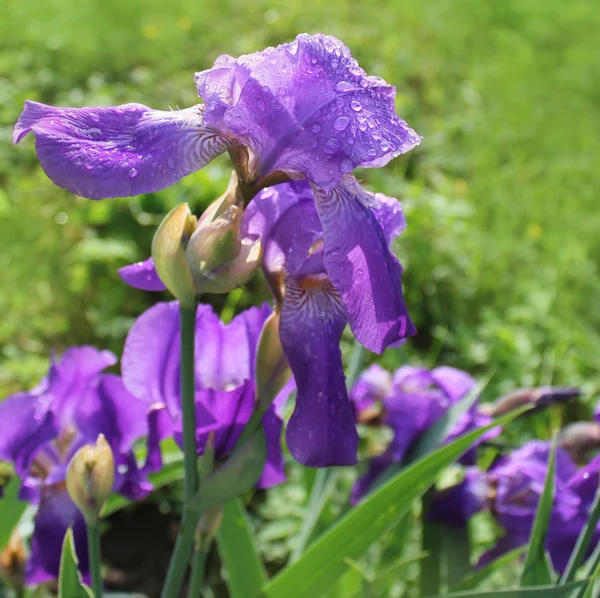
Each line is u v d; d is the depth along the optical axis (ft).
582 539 1.58
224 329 1.52
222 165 3.93
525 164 5.19
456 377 1.89
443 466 1.54
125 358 1.50
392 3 7.07
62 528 1.59
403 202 3.99
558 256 4.17
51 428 1.58
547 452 1.84
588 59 6.67
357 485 1.92
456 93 5.90
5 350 3.10
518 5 7.41
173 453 1.89
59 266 3.57
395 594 2.06
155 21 5.99
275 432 1.50
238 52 5.81
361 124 1.29
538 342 3.42
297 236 1.36
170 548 2.61
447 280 3.72
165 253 1.31
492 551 1.89
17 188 4.02
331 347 1.36
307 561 1.56
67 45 5.42
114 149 1.24
